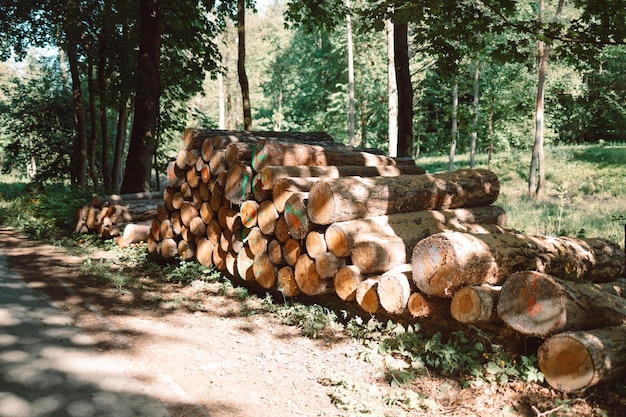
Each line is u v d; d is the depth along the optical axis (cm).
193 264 717
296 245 530
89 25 1700
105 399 343
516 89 2100
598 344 328
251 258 612
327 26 1270
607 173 1941
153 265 778
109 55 1688
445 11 635
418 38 775
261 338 487
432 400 356
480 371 382
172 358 426
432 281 404
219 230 674
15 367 378
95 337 460
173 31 1477
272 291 612
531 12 1727
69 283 654
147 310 560
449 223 546
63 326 481
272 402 358
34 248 920
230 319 542
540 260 448
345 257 488
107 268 755
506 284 374
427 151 3569
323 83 3706
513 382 368
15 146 2252
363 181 514
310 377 402
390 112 1895
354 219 498
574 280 438
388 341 451
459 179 599
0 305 531
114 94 1487
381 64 2944
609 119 2945
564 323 341
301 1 1228
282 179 539
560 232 887
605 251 524
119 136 1942
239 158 619
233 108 4241
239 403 354
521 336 386
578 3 605
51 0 1695
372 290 455
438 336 421
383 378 400
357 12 623
